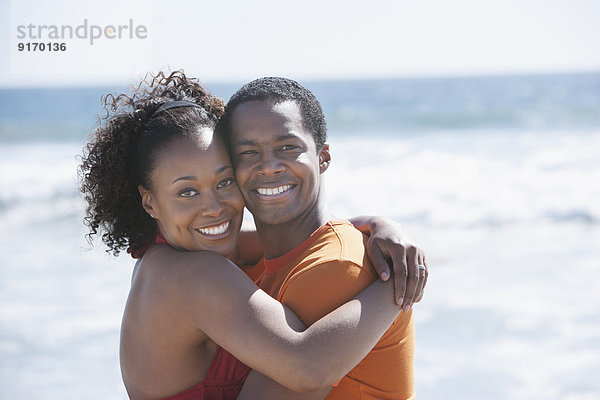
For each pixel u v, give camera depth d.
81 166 2.49
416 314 7.40
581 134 19.91
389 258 2.29
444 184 14.12
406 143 20.14
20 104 41.66
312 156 2.40
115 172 2.37
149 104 2.36
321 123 2.50
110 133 2.38
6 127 28.16
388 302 2.16
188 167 2.25
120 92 2.49
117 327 7.18
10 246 11.06
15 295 8.30
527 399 5.42
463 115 27.00
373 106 34.00
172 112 2.30
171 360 2.26
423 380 5.88
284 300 2.21
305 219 2.43
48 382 6.01
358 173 15.47
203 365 2.31
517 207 12.22
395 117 27.36
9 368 6.30
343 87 54.12
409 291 2.21
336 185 14.42
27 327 7.23
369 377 2.26
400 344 2.32
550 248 9.95
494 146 18.48
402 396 2.34
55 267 9.54
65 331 7.10
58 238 11.55
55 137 25.03
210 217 2.30
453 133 22.27
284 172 2.34
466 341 6.64
